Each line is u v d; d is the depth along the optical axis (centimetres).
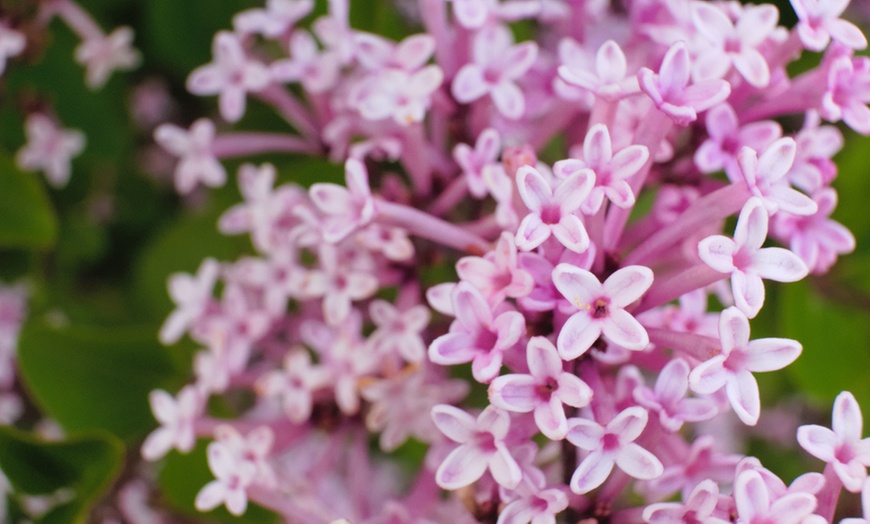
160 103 26
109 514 23
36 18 24
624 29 22
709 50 19
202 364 22
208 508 20
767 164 18
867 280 23
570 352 18
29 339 23
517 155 19
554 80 21
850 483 18
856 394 23
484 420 18
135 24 26
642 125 19
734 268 18
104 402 23
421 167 21
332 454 22
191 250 24
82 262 27
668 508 18
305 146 23
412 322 21
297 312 23
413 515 21
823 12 19
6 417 25
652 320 19
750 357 18
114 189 27
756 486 17
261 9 24
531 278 18
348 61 21
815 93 20
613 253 19
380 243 21
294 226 22
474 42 21
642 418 18
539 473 18
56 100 25
